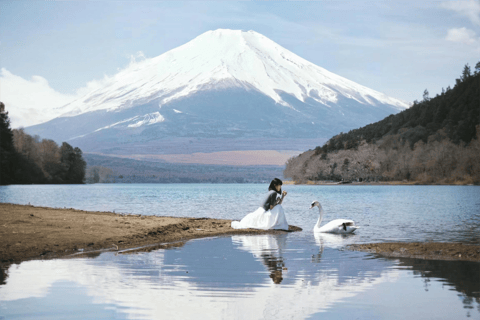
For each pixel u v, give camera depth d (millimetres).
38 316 7293
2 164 134000
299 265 11367
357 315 7371
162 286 9133
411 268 10938
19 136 148500
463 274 10281
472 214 29562
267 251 13703
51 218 19094
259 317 7277
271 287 9094
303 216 28516
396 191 83250
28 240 14070
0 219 17531
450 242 16016
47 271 10508
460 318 7219
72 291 8711
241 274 10242
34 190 88188
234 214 30859
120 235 16328
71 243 14266
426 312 7508
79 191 84938
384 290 8867
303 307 7762
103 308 7668
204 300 8148
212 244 15336
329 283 9398
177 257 12570
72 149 170125
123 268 10914
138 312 7516
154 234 17391
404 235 18203
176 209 35219
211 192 85312
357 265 11336
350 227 18891
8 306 7789
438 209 34406
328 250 13812
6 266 11102
